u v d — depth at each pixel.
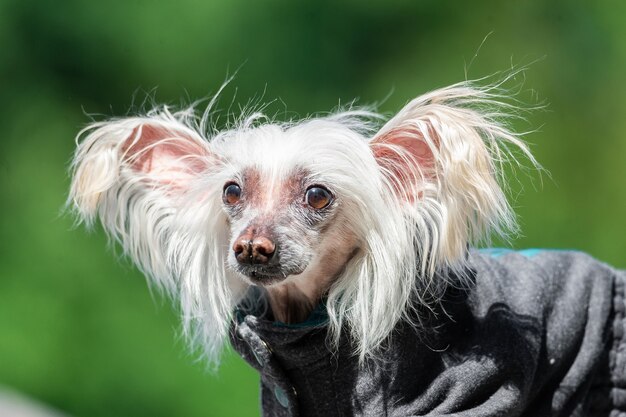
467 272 6.36
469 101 6.44
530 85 16.23
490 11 16.39
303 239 6.26
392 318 6.14
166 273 6.97
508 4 16.45
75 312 15.08
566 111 16.30
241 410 14.26
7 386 14.74
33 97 16.00
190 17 15.88
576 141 16.23
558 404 6.49
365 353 6.07
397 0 16.30
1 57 15.98
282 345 6.14
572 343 6.55
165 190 6.83
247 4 15.90
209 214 6.66
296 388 6.27
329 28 16.12
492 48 16.28
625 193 16.11
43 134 15.90
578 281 6.80
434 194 6.30
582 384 6.56
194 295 6.77
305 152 6.37
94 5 15.98
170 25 15.89
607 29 16.42
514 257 6.79
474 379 6.00
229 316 6.68
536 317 6.35
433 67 16.17
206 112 7.18
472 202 6.20
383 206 6.33
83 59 16.03
